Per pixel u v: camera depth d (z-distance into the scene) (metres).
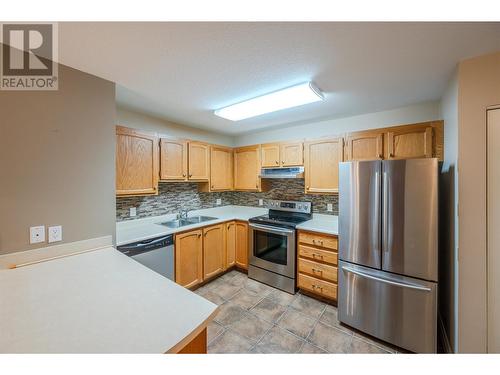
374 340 1.84
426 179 1.63
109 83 1.72
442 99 1.99
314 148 2.71
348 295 1.99
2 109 1.25
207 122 2.98
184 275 2.47
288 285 2.60
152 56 1.39
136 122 2.55
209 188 3.17
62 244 1.47
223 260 3.03
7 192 1.27
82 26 1.11
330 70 1.58
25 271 1.22
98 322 0.77
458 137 1.43
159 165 2.51
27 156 1.33
